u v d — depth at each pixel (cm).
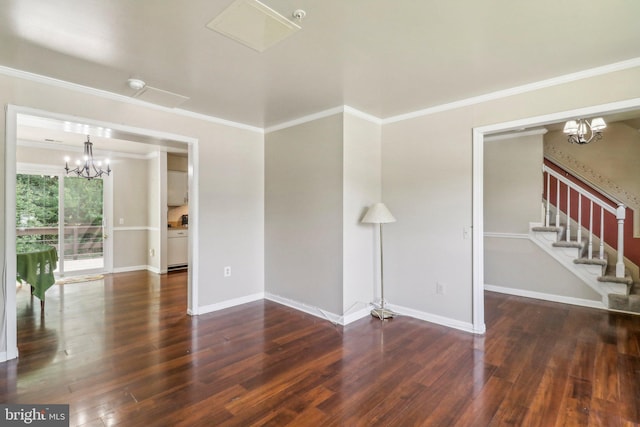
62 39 207
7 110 250
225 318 355
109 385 220
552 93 269
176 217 687
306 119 373
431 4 171
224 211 391
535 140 444
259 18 184
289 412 192
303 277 381
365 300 366
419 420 185
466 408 196
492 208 476
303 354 268
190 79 270
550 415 189
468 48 219
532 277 443
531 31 198
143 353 269
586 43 212
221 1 169
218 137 384
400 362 254
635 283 420
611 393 210
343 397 207
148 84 281
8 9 174
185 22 188
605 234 453
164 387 218
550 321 346
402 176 366
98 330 318
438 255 339
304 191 378
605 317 359
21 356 261
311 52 224
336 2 169
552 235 426
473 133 312
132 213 636
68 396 207
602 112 248
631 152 448
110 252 608
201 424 181
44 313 369
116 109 305
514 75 262
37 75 260
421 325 335
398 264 371
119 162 620
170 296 442
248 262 416
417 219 354
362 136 359
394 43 212
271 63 241
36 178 541
